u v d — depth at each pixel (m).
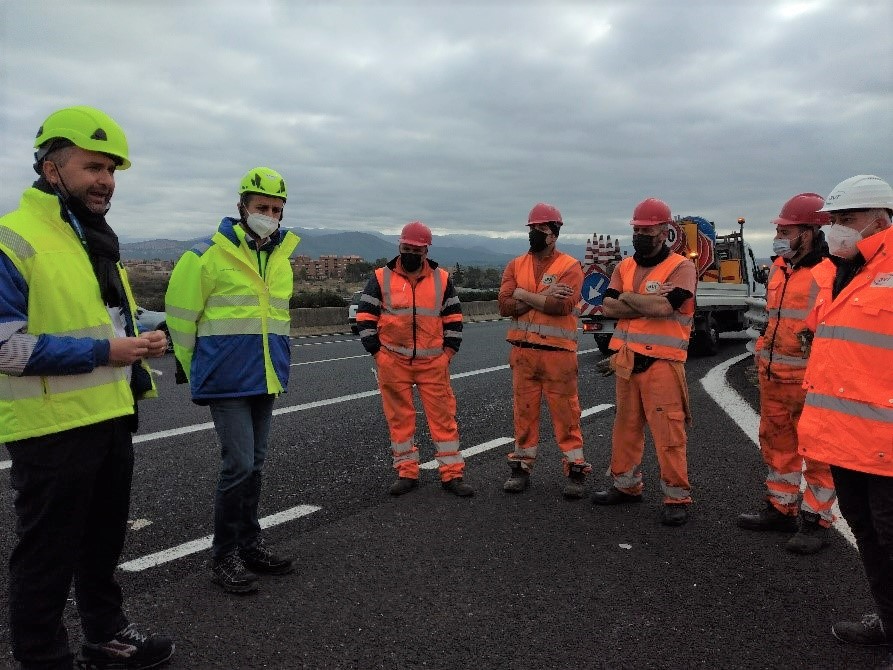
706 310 13.85
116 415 2.58
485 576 3.78
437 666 2.89
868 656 3.03
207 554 4.02
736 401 8.87
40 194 2.45
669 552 4.16
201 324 3.60
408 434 5.33
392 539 4.30
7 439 2.38
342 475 5.64
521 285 5.31
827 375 3.10
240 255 3.59
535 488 5.44
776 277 4.63
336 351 14.92
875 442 2.89
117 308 2.74
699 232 14.72
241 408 3.58
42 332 2.42
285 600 3.47
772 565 3.99
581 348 15.82
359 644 3.06
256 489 3.77
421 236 5.20
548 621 3.28
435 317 5.25
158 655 2.87
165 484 5.30
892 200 3.04
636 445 5.01
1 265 2.31
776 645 3.10
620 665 2.92
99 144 2.45
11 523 4.43
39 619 2.52
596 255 14.15
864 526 3.09
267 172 3.61
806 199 4.40
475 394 9.48
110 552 2.83
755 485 5.45
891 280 2.94
